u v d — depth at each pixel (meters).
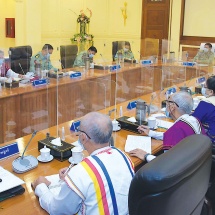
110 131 1.42
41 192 1.51
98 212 1.25
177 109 2.13
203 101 2.77
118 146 2.24
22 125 3.69
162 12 8.21
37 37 7.30
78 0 8.30
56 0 7.82
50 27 7.80
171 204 0.99
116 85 4.45
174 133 2.05
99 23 8.87
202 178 1.12
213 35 7.77
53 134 2.39
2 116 3.49
